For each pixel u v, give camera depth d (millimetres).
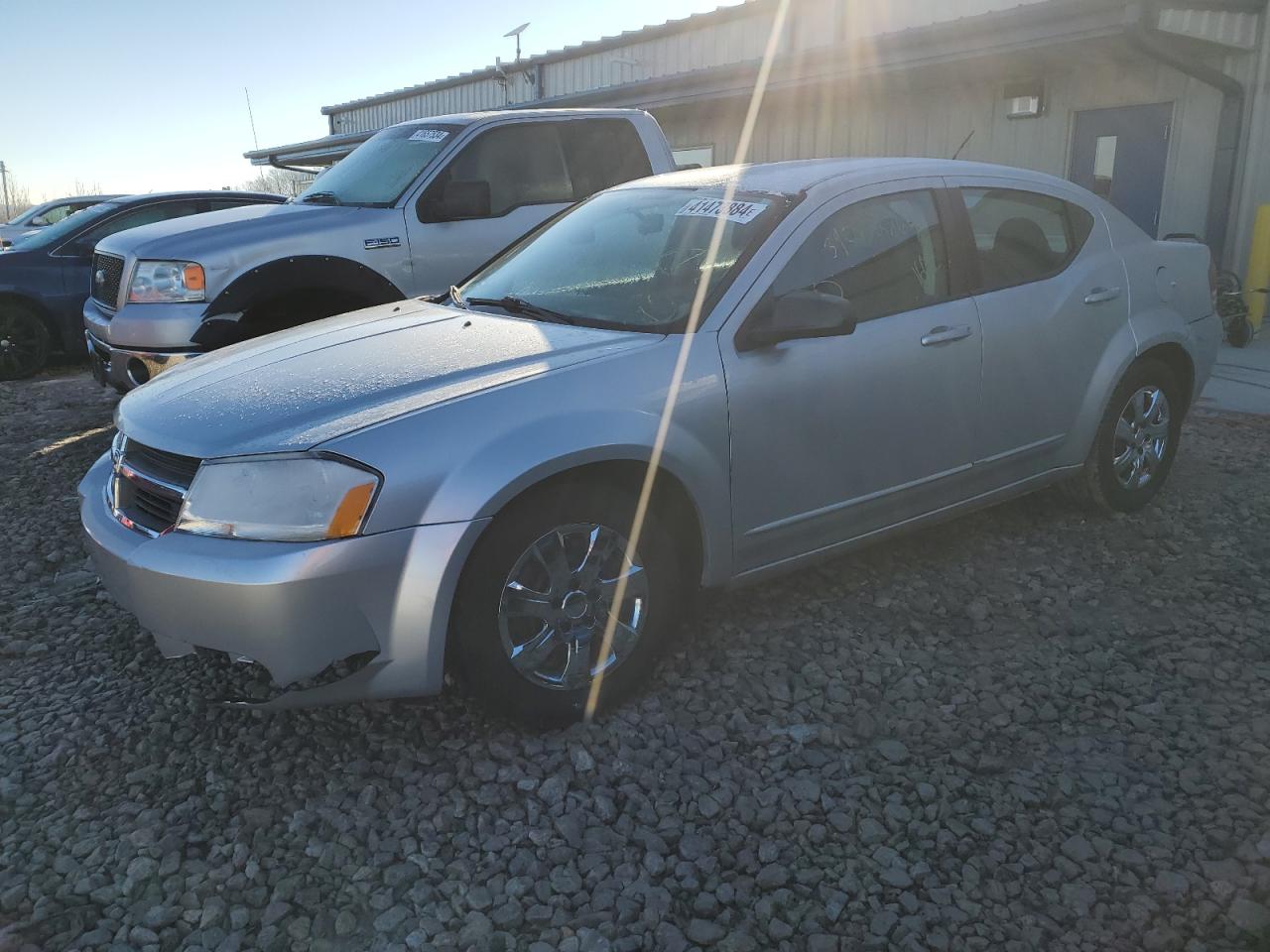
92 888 2447
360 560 2662
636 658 3180
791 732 3061
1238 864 2471
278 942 2285
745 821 2676
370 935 2311
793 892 2424
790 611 3871
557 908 2389
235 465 2750
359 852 2578
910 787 2807
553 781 2814
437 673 2799
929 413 3797
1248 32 9852
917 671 3418
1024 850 2557
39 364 9586
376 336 3547
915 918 2338
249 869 2506
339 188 6789
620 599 3105
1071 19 9008
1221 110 10078
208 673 3465
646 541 3131
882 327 3652
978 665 3457
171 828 2664
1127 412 4656
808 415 3441
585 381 3025
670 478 3174
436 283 6449
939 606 3906
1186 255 4898
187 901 2406
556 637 3014
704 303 3381
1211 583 4055
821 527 3611
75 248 9688
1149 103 10680
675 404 3135
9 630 3816
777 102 13977
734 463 3287
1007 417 4090
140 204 10023
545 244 4223
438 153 6484
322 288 6078
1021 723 3107
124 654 3621
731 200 3773
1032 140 11812
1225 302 9273
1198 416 6793
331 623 2666
